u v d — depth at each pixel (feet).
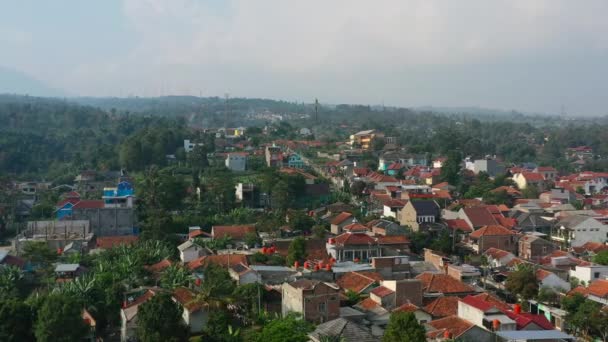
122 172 573.33
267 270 314.96
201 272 336.90
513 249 408.67
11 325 230.89
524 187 593.83
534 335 231.30
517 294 312.71
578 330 270.26
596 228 435.53
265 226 441.68
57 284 306.35
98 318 272.92
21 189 597.11
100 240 409.49
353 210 495.82
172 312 225.97
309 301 255.50
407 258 356.79
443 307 271.28
